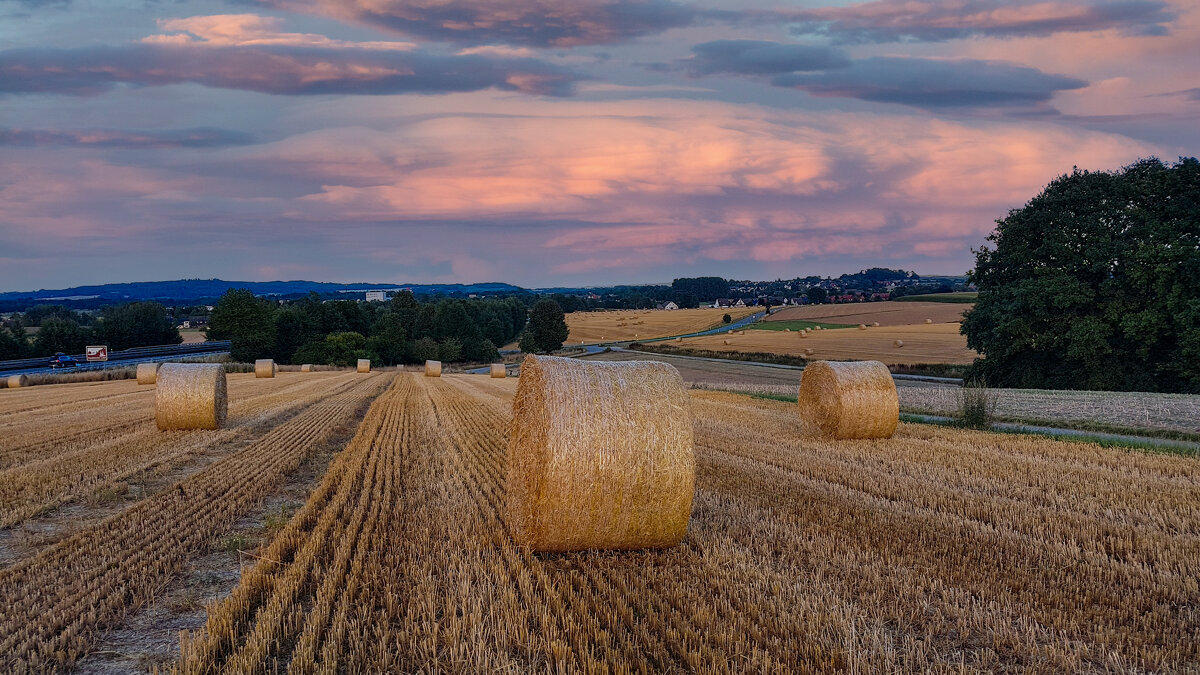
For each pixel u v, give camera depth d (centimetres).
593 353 7894
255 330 7925
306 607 620
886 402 1525
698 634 533
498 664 496
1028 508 904
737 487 1043
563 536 750
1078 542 772
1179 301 2933
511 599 603
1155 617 565
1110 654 501
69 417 2048
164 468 1221
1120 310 3094
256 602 634
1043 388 3431
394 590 646
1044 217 3375
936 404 2380
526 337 9481
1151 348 3161
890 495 991
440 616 598
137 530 841
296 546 778
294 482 1140
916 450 1368
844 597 613
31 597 630
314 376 4841
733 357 6456
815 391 1602
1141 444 1500
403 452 1399
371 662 514
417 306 11056
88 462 1280
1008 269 3559
